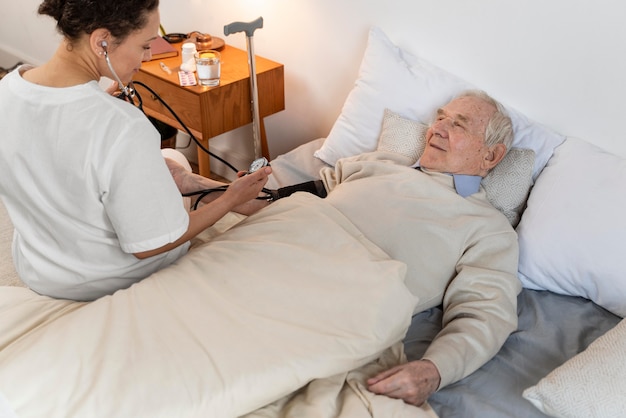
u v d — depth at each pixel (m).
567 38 1.63
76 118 1.10
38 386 1.05
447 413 1.24
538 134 1.71
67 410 1.03
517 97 1.79
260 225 1.44
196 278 1.29
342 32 2.09
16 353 1.11
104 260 1.30
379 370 1.29
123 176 1.13
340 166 1.80
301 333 1.19
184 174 1.75
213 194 1.73
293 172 1.96
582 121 1.69
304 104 2.35
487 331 1.35
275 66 2.23
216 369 1.10
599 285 1.49
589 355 1.20
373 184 1.63
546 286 1.57
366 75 1.93
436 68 1.87
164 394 1.05
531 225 1.59
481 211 1.58
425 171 1.68
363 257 1.33
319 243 1.39
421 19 1.88
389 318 1.24
